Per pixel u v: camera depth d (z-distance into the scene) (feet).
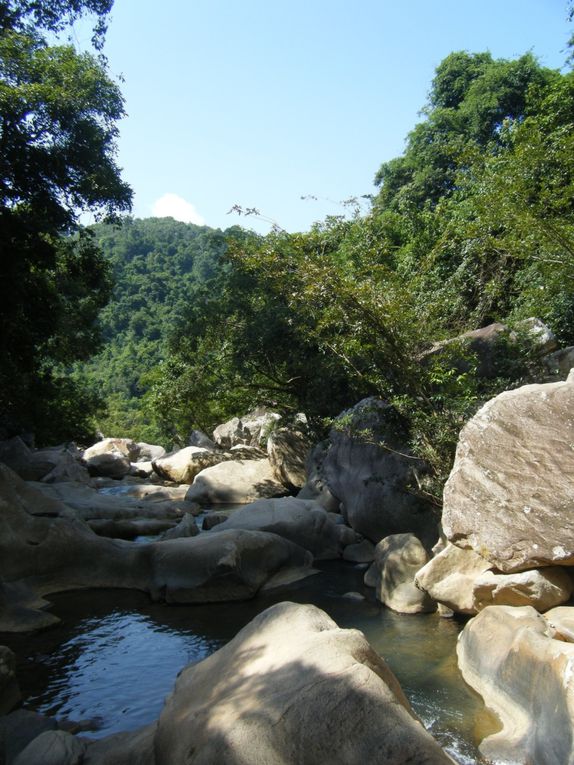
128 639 28.32
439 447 31.60
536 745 16.53
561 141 34.06
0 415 84.12
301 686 13.41
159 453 113.19
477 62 100.17
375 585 33.35
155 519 52.75
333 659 14.11
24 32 53.83
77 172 54.44
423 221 67.56
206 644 27.40
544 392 23.72
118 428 185.57
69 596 34.71
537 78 84.38
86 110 53.16
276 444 67.67
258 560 35.06
